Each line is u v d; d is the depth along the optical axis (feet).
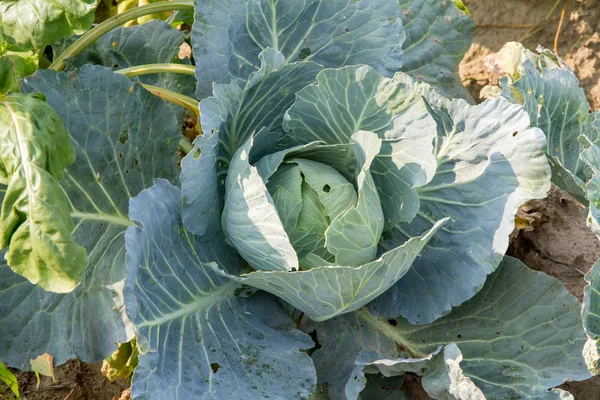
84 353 3.05
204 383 2.96
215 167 3.17
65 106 3.13
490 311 3.28
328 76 3.12
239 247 3.14
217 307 3.18
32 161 2.95
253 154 3.33
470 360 3.23
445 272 3.24
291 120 3.24
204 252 3.24
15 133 2.97
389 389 3.33
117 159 3.21
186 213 3.11
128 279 2.81
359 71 3.11
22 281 3.07
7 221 2.94
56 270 2.92
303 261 3.13
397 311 3.29
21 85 3.10
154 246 3.03
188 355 3.01
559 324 3.21
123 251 3.16
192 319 3.10
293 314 3.35
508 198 3.18
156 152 3.31
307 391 3.03
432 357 3.16
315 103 3.18
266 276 2.96
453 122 3.25
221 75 3.30
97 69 3.17
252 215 2.98
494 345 3.24
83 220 3.12
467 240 3.22
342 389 3.22
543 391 3.12
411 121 3.14
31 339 3.05
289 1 3.35
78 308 3.08
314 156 3.24
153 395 2.82
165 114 3.31
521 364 3.19
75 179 3.13
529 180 3.15
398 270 3.01
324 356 3.28
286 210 3.09
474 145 3.23
